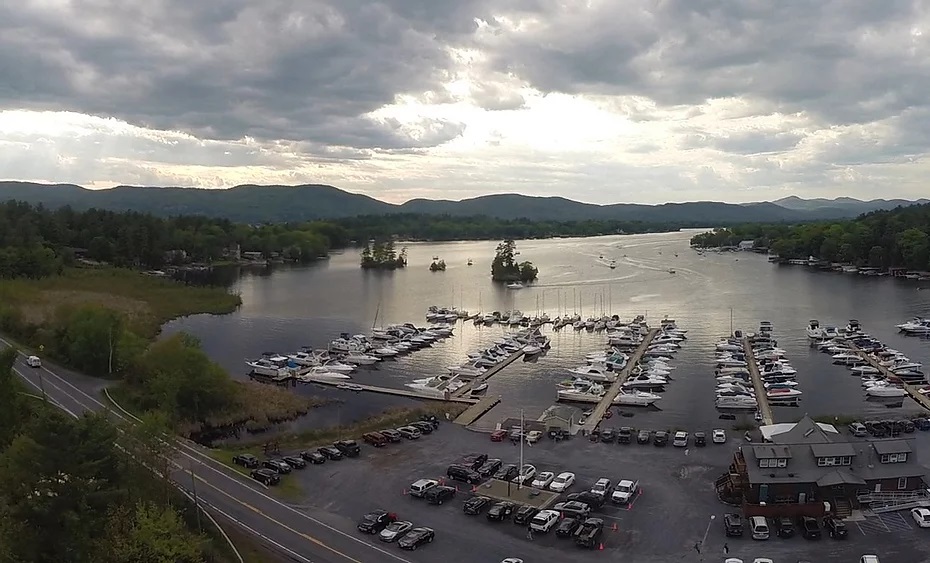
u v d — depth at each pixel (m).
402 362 178.62
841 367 165.50
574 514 82.50
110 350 137.00
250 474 93.88
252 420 123.31
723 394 138.25
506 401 140.25
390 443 109.75
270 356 173.62
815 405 134.25
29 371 135.62
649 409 133.75
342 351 185.88
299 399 137.50
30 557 57.69
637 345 193.00
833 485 82.81
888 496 85.25
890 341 191.25
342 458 102.44
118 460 69.06
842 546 75.25
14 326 167.88
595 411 130.12
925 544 75.38
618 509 85.00
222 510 82.25
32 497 59.94
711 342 194.38
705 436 114.06
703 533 78.62
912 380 150.25
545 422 117.19
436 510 84.69
